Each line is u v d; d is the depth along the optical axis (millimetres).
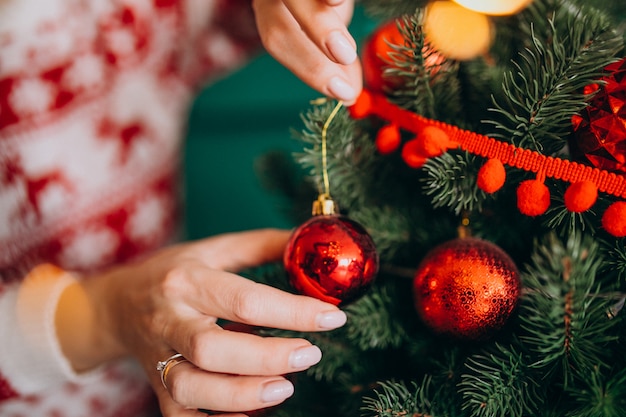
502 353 464
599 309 444
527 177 458
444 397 467
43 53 738
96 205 800
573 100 431
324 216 481
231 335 479
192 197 1009
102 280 646
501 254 460
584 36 427
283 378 482
